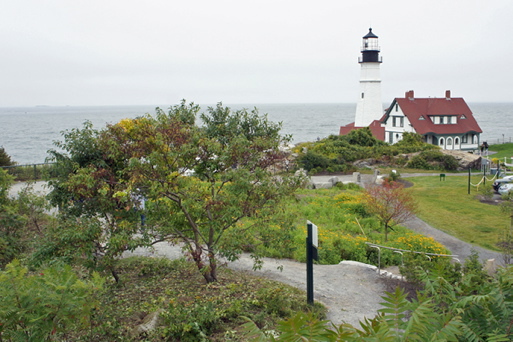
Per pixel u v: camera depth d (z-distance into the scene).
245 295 11.80
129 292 12.22
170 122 12.15
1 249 14.37
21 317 5.62
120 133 12.62
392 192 22.62
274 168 14.20
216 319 9.75
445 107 67.50
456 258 19.22
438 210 29.34
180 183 11.28
